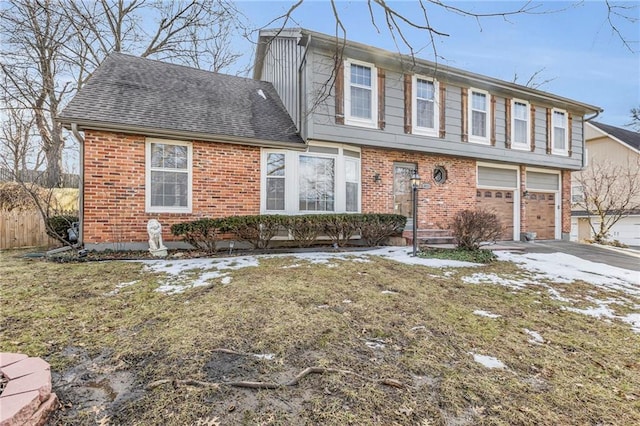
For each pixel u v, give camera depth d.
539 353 3.23
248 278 5.22
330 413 2.17
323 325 3.50
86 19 12.20
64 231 8.73
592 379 2.81
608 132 18.58
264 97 10.56
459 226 8.45
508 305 4.61
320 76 8.81
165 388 2.37
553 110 12.87
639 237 16.23
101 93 7.76
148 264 6.22
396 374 2.67
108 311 3.81
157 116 7.80
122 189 7.42
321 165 9.29
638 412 2.38
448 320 3.90
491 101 11.48
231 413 2.14
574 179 18.08
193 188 8.09
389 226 9.21
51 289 4.58
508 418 2.22
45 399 2.10
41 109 12.81
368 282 5.25
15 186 11.40
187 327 3.36
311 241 8.73
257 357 2.82
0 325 3.38
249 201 8.62
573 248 10.80
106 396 2.29
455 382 2.61
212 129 8.12
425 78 10.39
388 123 9.75
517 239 12.48
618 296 5.41
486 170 12.00
